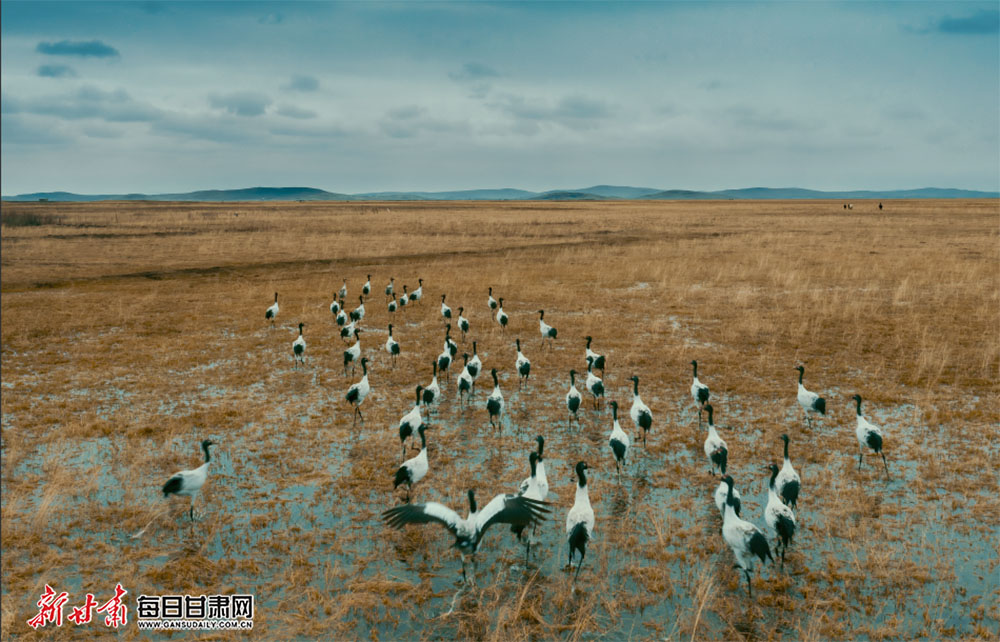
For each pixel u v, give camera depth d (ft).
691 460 41.73
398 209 331.57
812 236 172.65
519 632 26.02
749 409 50.70
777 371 59.77
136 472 39.27
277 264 128.67
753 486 37.81
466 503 35.83
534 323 81.05
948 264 118.01
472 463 41.63
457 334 76.84
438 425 48.39
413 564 30.78
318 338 74.69
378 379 59.98
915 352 64.90
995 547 31.35
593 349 68.44
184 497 36.60
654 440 45.03
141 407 51.31
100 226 191.83
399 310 90.63
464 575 29.81
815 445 43.70
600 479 39.27
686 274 113.70
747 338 71.46
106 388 55.98
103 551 31.42
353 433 46.65
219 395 54.60
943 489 37.17
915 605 27.37
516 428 47.85
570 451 43.39
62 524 33.63
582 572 30.09
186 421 48.26
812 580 29.25
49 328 76.79
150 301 93.15
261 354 67.51
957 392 53.52
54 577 29.37
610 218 243.19
